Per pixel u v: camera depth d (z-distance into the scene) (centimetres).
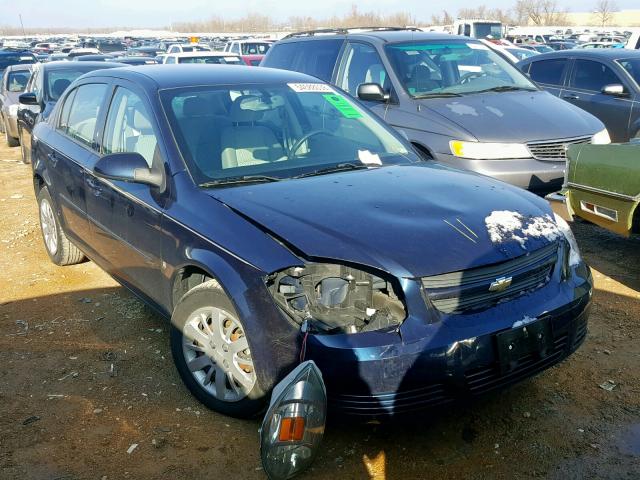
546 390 363
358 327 283
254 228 315
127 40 5969
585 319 333
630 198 459
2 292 523
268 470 271
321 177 375
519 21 7250
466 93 691
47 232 588
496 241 309
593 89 909
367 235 299
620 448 315
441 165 426
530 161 603
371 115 466
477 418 338
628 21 7500
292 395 261
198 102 410
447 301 291
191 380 348
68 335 440
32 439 326
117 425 336
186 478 297
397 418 282
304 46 835
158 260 373
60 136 529
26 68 1426
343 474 297
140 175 376
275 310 293
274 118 421
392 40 740
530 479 295
